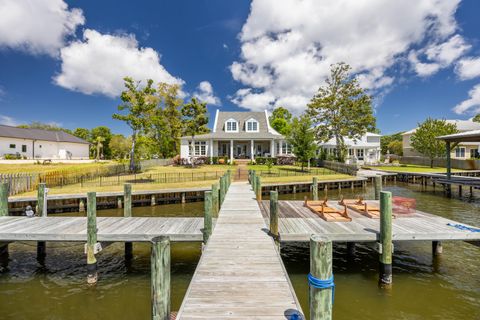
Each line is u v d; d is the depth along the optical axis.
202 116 35.16
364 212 7.91
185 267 6.80
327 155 33.34
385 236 5.64
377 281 5.91
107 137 55.72
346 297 5.24
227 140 32.56
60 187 15.12
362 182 22.16
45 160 28.67
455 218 11.46
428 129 33.44
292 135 26.70
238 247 5.36
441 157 33.97
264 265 4.46
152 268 2.91
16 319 4.65
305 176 21.73
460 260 6.90
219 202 10.30
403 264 6.70
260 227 6.87
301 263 6.98
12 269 6.68
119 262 7.10
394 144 52.06
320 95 33.25
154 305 2.89
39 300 5.27
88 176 18.17
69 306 5.06
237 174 21.44
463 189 20.42
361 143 41.22
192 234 6.29
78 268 6.75
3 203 8.10
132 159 21.77
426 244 8.01
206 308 3.15
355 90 31.28
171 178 18.73
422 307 4.89
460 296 5.25
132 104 20.75
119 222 7.40
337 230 6.35
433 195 17.73
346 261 7.03
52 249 7.98
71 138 43.53
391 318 4.55
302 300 5.25
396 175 25.77
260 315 3.00
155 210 13.38
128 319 4.67
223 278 3.97
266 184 17.28
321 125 33.09
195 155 33.16
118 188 14.83
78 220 7.62
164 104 38.47
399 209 8.26
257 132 33.62
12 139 33.38
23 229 6.62
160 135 36.44
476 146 36.22
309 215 8.00
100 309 4.96
